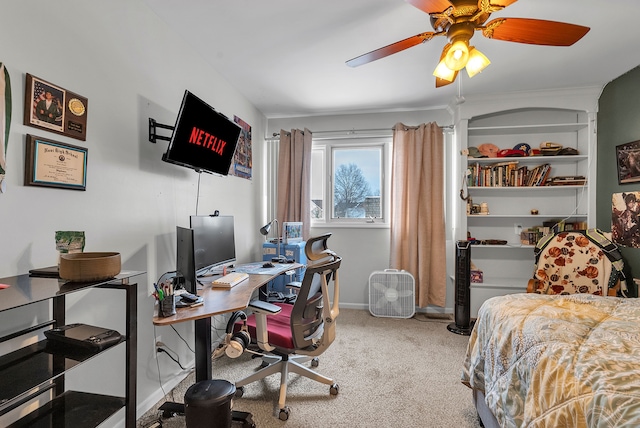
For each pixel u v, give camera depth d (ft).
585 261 8.32
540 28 5.06
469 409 5.98
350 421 5.63
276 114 12.78
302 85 9.89
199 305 5.01
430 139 11.60
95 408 3.92
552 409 3.12
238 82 9.66
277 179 12.79
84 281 3.55
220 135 7.52
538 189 11.35
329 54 7.99
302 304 5.81
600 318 4.37
